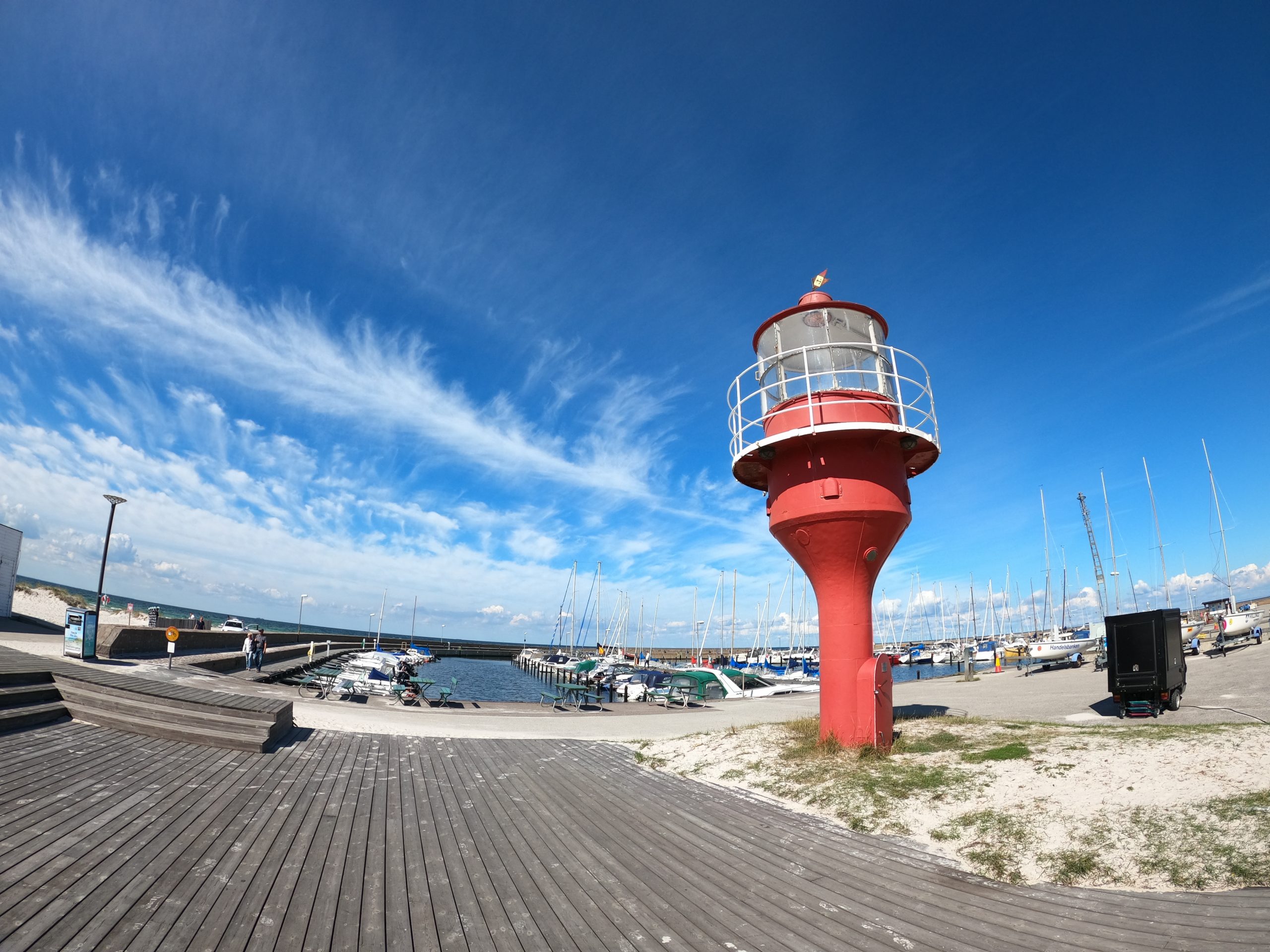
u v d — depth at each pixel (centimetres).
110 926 527
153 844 700
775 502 1303
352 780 1062
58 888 574
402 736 1515
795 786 1067
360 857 735
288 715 1384
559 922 602
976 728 1274
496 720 1923
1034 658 3741
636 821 924
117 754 1037
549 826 892
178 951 504
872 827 872
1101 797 804
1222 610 5075
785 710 2416
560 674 5575
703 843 830
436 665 7988
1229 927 532
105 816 761
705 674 3756
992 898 645
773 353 1411
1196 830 686
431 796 1012
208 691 1460
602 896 662
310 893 629
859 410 1238
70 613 2047
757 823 920
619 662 6088
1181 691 1491
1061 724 1282
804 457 1260
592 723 1955
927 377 1330
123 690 1247
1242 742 888
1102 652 3438
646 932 585
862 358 1352
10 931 496
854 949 551
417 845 786
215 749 1164
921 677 5716
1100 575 6594
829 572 1257
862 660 1231
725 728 1631
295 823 828
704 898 661
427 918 598
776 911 628
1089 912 593
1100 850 696
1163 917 565
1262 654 2472
